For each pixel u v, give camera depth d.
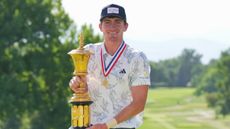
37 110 47.62
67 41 49.28
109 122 6.15
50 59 48.47
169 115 153.00
